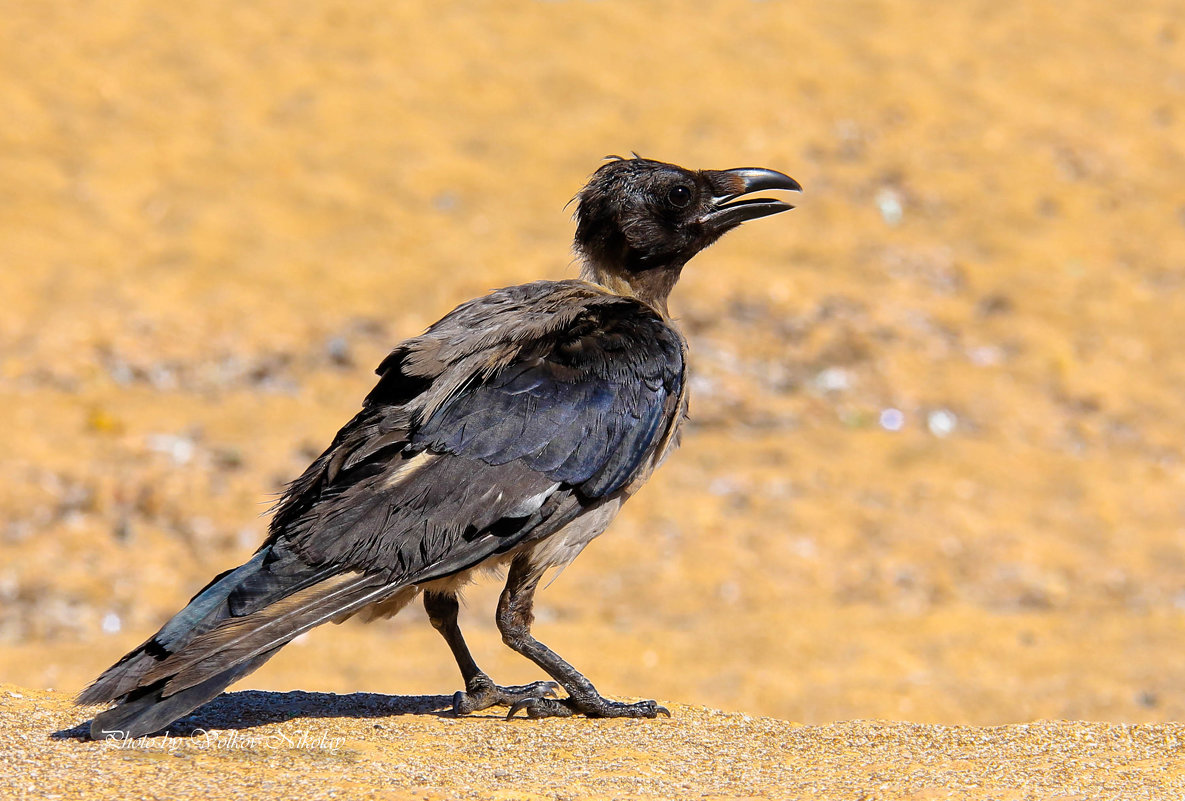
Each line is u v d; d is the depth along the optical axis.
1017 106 28.42
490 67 28.75
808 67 29.22
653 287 7.96
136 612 13.73
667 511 15.84
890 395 19.20
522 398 6.50
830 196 24.89
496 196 24.41
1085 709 11.65
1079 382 19.80
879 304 21.53
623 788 5.41
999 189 25.58
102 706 6.29
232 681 5.55
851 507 16.14
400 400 6.51
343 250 22.34
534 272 21.80
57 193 23.05
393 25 30.12
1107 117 28.31
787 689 11.96
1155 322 21.75
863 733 6.43
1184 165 26.91
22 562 14.20
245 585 5.80
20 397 17.50
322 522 5.98
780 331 20.52
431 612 6.86
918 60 29.91
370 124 26.34
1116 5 33.38
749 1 32.38
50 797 5.02
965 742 6.23
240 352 19.28
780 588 14.52
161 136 25.22
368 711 6.70
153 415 17.33
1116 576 15.02
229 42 28.73
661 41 30.12
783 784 5.54
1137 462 17.88
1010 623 13.66
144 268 21.25
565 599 14.23
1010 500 16.50
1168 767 5.73
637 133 26.38
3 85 25.75
